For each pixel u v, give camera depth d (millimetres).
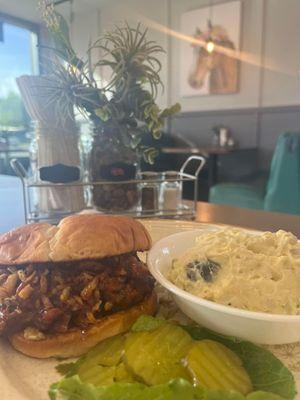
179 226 345
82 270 211
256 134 1328
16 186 559
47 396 165
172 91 1513
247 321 187
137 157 404
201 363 164
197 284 214
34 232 221
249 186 1083
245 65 1304
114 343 190
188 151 1159
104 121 359
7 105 1385
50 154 371
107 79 357
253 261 207
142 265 238
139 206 411
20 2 1373
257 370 173
